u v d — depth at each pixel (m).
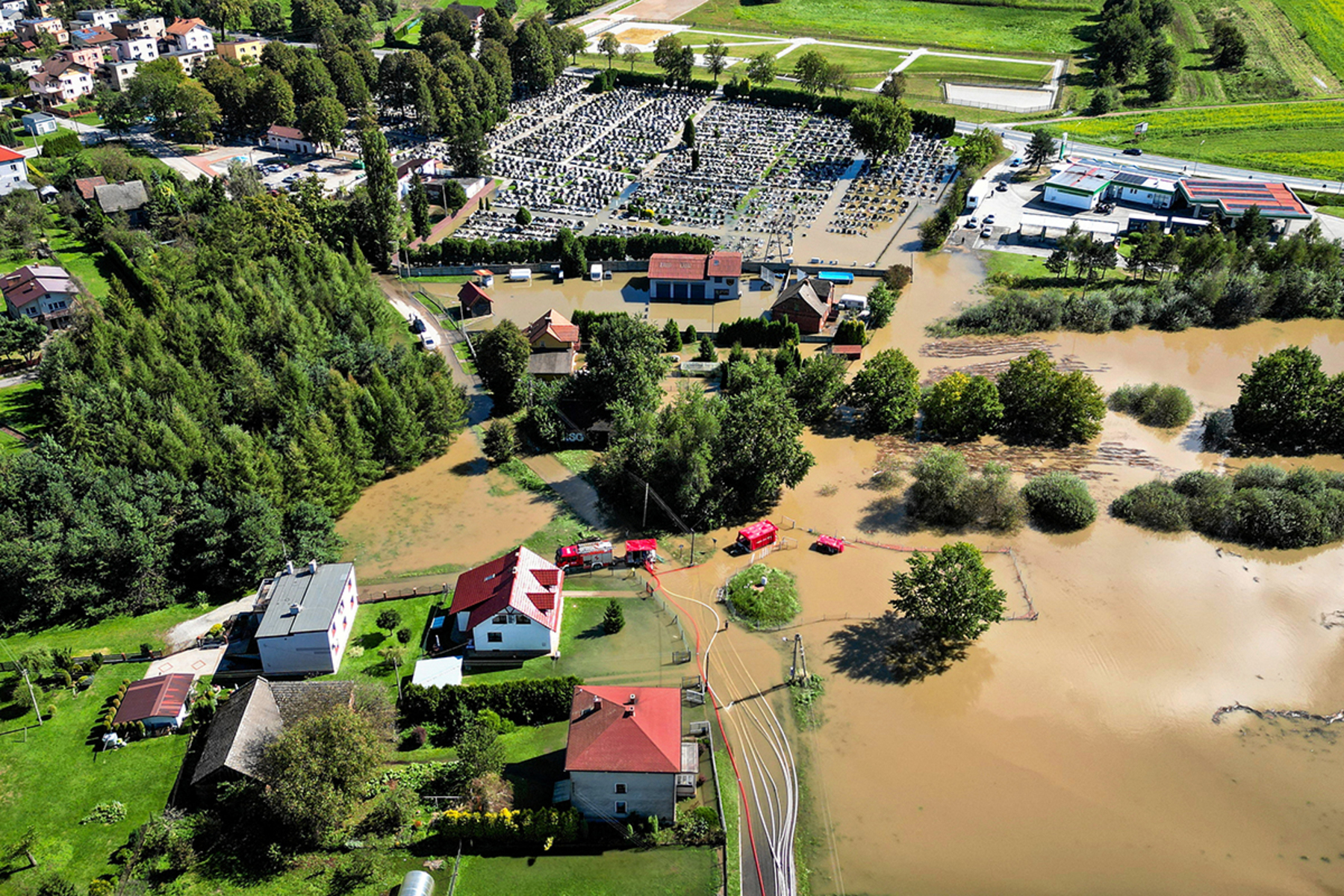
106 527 95.12
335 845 70.69
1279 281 158.62
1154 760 78.69
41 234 190.75
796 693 85.81
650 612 95.62
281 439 110.50
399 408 117.38
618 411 115.62
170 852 68.00
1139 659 89.31
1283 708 83.88
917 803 75.12
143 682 83.12
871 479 119.12
